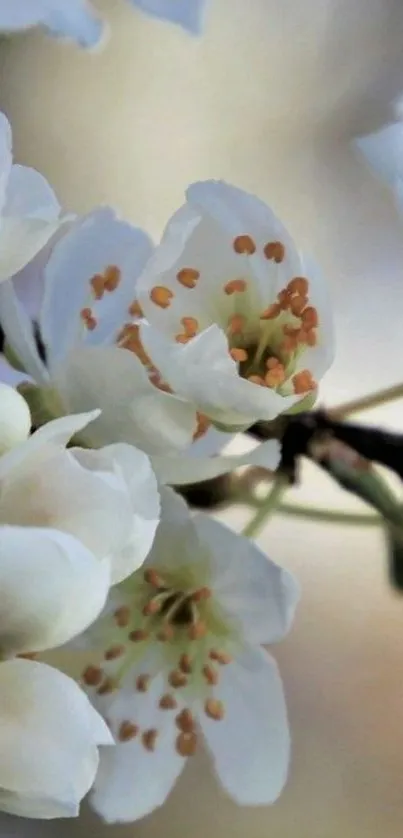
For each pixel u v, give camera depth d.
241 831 0.25
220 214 0.16
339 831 0.25
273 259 0.16
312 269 0.16
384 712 0.26
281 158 0.26
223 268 0.16
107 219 0.17
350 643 0.26
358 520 0.18
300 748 0.25
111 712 0.17
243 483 0.17
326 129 0.26
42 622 0.14
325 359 0.16
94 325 0.16
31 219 0.15
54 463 0.14
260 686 0.17
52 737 0.14
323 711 0.26
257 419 0.16
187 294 0.16
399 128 0.17
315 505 0.21
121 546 0.14
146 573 0.17
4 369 0.16
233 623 0.17
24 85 0.26
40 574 0.14
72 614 0.14
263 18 0.26
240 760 0.17
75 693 0.14
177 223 0.16
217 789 0.25
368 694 0.26
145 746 0.17
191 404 0.15
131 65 0.26
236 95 0.26
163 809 0.25
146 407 0.15
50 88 0.26
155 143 0.26
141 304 0.16
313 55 0.26
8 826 0.24
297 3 0.25
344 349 0.25
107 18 0.25
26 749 0.14
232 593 0.16
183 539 0.16
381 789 0.26
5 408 0.14
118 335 0.16
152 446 0.15
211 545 0.16
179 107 0.26
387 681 0.26
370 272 0.26
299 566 0.26
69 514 0.14
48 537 0.14
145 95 0.26
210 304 0.16
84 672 0.17
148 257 0.16
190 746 0.17
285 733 0.17
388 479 0.19
